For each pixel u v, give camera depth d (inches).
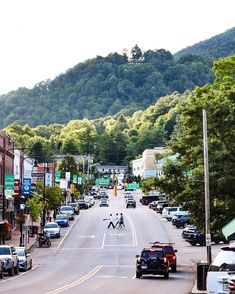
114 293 1510.8
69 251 3179.1
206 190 1753.2
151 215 5226.4
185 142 2278.5
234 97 2225.6
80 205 6043.3
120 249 3240.7
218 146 2165.4
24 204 3772.1
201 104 2212.1
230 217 2137.1
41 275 2111.2
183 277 2089.1
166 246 2322.8
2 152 3907.5
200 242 3324.3
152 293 1525.6
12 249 2134.6
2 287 1663.4
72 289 1605.6
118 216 4643.2
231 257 933.2
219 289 918.4
